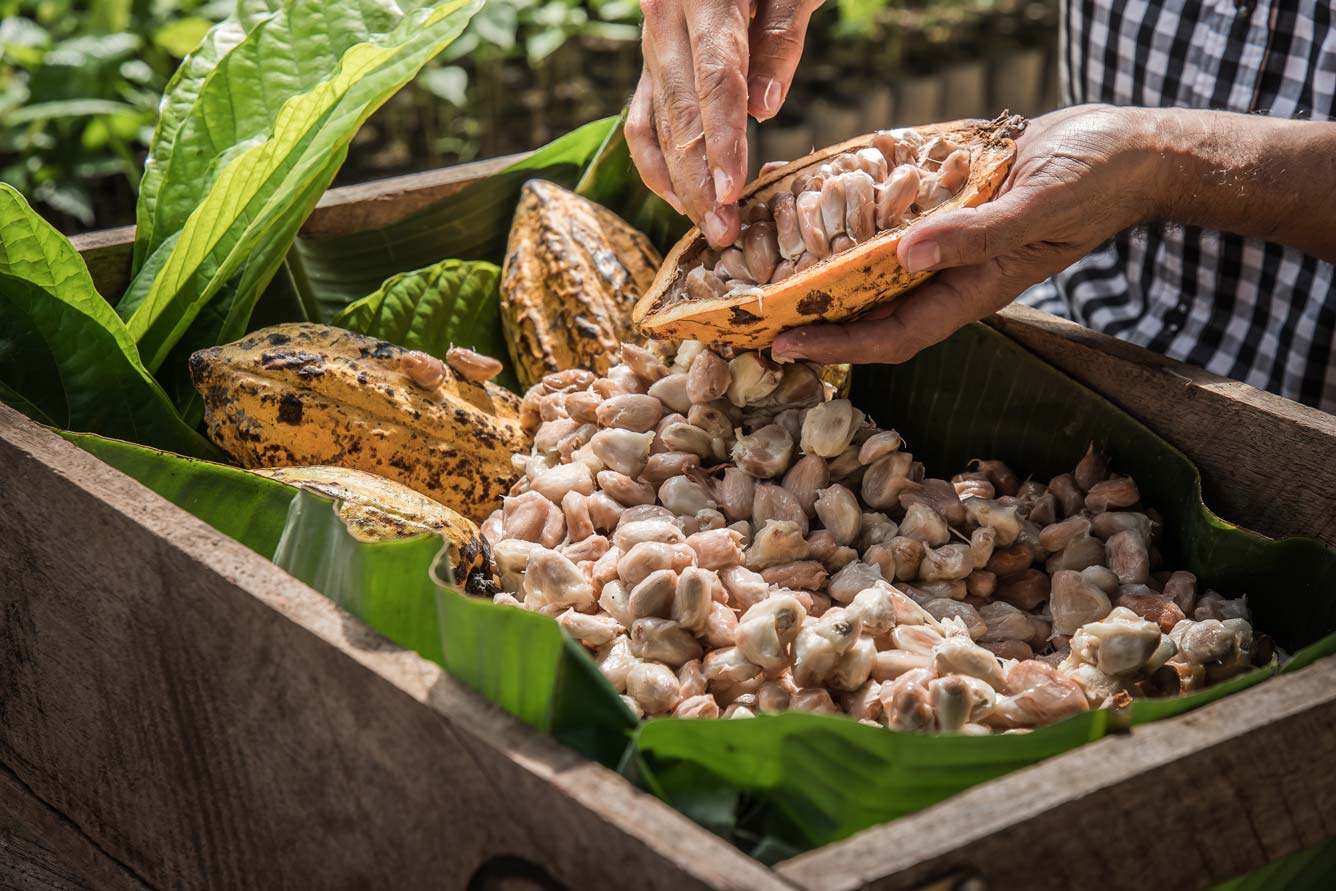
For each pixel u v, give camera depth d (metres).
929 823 0.68
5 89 1.86
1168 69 1.18
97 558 0.81
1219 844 0.71
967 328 1.01
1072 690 0.79
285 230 1.02
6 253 0.92
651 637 0.82
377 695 0.73
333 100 0.98
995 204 0.86
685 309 0.89
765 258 0.89
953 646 0.81
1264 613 0.91
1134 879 0.70
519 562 0.90
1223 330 1.19
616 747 0.74
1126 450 0.97
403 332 1.05
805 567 0.88
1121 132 0.90
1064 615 0.89
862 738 0.71
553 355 1.03
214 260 1.01
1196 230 1.15
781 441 0.92
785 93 0.94
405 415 0.94
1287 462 0.92
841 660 0.81
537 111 2.29
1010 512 0.91
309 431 0.93
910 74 2.61
